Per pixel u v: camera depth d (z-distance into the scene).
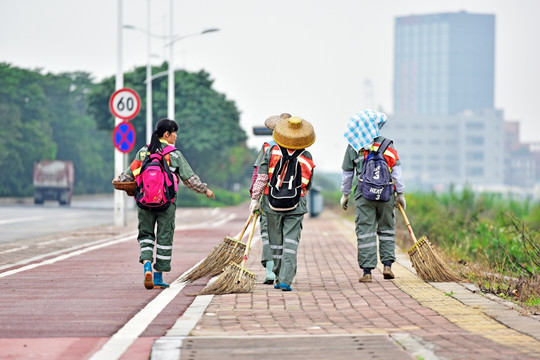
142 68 164.25
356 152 25.45
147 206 23.34
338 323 17.80
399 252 38.03
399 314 18.97
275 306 20.28
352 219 86.88
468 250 40.38
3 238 48.53
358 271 29.22
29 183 191.88
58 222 69.88
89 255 35.59
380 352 14.39
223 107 174.62
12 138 185.50
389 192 25.05
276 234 23.50
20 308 19.95
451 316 18.50
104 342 15.72
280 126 23.14
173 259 33.97
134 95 57.09
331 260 34.12
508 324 17.28
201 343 15.31
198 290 23.48
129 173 23.97
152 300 21.42
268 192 23.27
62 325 17.56
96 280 26.08
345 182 25.81
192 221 77.88
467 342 15.30
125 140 57.47
